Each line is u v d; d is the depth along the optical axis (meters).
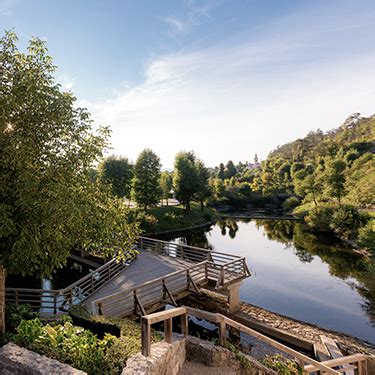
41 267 5.37
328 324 11.39
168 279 11.58
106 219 5.53
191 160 41.22
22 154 4.38
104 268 11.81
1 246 4.60
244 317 11.12
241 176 80.06
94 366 3.75
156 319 4.12
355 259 19.44
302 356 4.96
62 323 5.96
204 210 42.50
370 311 12.42
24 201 4.19
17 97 4.46
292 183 58.50
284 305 13.10
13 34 4.79
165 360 4.14
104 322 5.76
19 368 3.67
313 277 16.64
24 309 6.50
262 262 19.84
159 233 30.02
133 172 32.75
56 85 5.04
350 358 5.64
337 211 26.27
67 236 5.34
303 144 84.31
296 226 33.97
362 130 71.62
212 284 11.68
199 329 10.80
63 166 4.86
